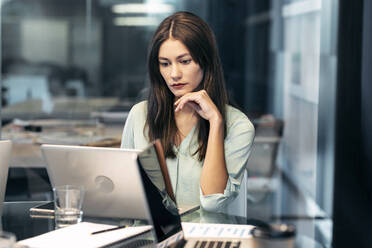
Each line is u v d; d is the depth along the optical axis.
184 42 1.79
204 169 1.78
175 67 1.81
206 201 1.74
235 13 5.14
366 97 3.60
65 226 1.54
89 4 5.11
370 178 3.58
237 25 5.15
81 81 5.16
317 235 3.83
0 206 1.70
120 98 5.18
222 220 1.63
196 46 1.80
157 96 1.93
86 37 5.13
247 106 5.21
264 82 5.17
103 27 5.13
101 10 5.11
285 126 4.96
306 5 4.69
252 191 4.71
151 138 1.94
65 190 1.53
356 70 3.78
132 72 5.16
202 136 1.91
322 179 4.25
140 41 5.15
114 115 5.05
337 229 3.72
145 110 2.05
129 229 1.51
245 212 1.94
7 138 3.45
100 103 5.17
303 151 4.77
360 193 3.70
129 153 1.47
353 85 3.80
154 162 1.40
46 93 5.14
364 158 3.66
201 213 1.73
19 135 3.58
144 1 5.11
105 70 5.16
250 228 1.53
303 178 4.74
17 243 1.36
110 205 1.56
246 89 5.22
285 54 5.06
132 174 1.48
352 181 3.77
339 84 3.86
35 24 5.09
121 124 4.94
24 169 3.05
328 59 4.27
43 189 3.10
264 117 5.13
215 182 1.76
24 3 5.06
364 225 3.61
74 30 5.12
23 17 5.08
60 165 1.56
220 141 1.80
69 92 5.16
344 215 3.73
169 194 1.46
